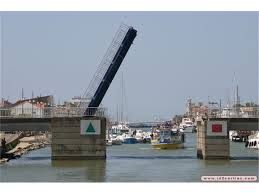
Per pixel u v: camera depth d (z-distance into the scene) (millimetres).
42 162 76438
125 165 72312
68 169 67250
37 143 144250
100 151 75375
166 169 67438
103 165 71812
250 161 77438
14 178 58812
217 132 78500
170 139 119938
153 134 143625
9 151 97375
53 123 75500
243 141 161750
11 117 76812
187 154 98250
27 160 81625
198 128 85250
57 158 75438
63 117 75375
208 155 78750
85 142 75375
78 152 75438
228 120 78500
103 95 78562
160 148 120000
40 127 77062
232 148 124312
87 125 75312
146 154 99000
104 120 75625
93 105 78500
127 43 76812
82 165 71500
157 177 59438
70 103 87812
